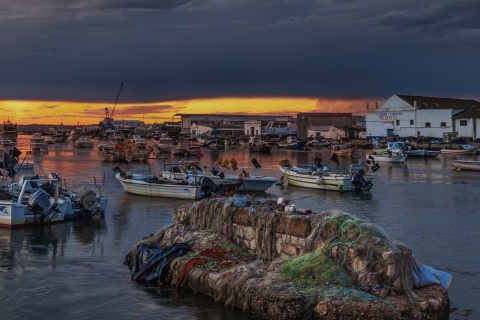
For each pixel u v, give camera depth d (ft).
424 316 33.50
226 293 38.73
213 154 310.04
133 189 110.93
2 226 69.41
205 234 47.55
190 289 42.19
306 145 372.99
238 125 562.66
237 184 113.19
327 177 123.03
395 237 65.72
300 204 100.53
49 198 72.28
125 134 602.85
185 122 647.56
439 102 350.02
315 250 38.40
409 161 238.27
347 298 33.76
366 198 109.50
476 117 310.24
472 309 39.01
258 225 43.29
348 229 37.76
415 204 99.45
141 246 48.73
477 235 67.21
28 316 37.88
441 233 68.74
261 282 37.19
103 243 61.21
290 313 34.14
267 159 262.67
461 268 50.62
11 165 101.04
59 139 526.16
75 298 41.24
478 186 132.87
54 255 55.06
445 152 274.16
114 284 44.50
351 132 428.97
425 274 38.52
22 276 47.11
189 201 100.42
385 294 34.73
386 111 346.54
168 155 296.71
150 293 41.93
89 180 147.23
